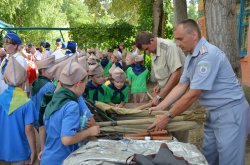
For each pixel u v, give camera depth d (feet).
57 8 107.34
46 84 14.74
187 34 10.29
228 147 10.88
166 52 13.51
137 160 7.61
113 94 16.15
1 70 16.19
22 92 12.03
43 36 102.27
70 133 8.68
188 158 8.19
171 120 10.54
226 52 17.33
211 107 10.90
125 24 54.70
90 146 8.65
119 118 11.27
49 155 9.25
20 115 11.76
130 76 23.97
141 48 13.92
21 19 100.73
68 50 23.27
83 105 9.91
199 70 10.20
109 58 42.24
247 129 11.35
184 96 10.32
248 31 37.14
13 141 11.78
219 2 17.17
